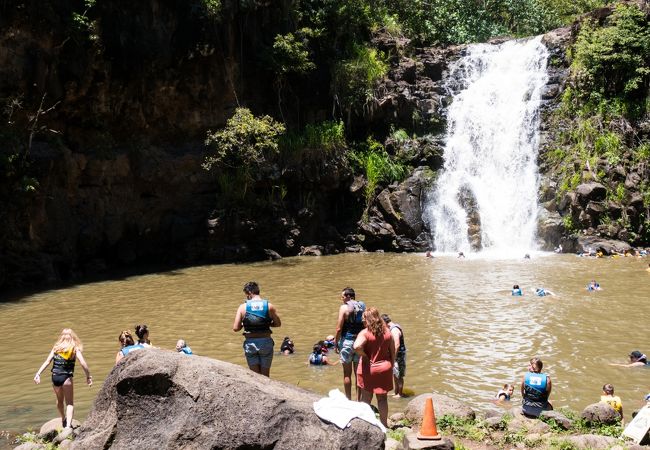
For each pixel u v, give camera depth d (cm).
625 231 3141
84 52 2758
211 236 3172
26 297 2331
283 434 701
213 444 700
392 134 3853
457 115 3866
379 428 712
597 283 2230
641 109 3441
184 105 3241
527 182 3550
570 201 3275
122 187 3059
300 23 3809
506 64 3988
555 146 3534
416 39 4606
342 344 1074
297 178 3444
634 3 3631
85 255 2912
